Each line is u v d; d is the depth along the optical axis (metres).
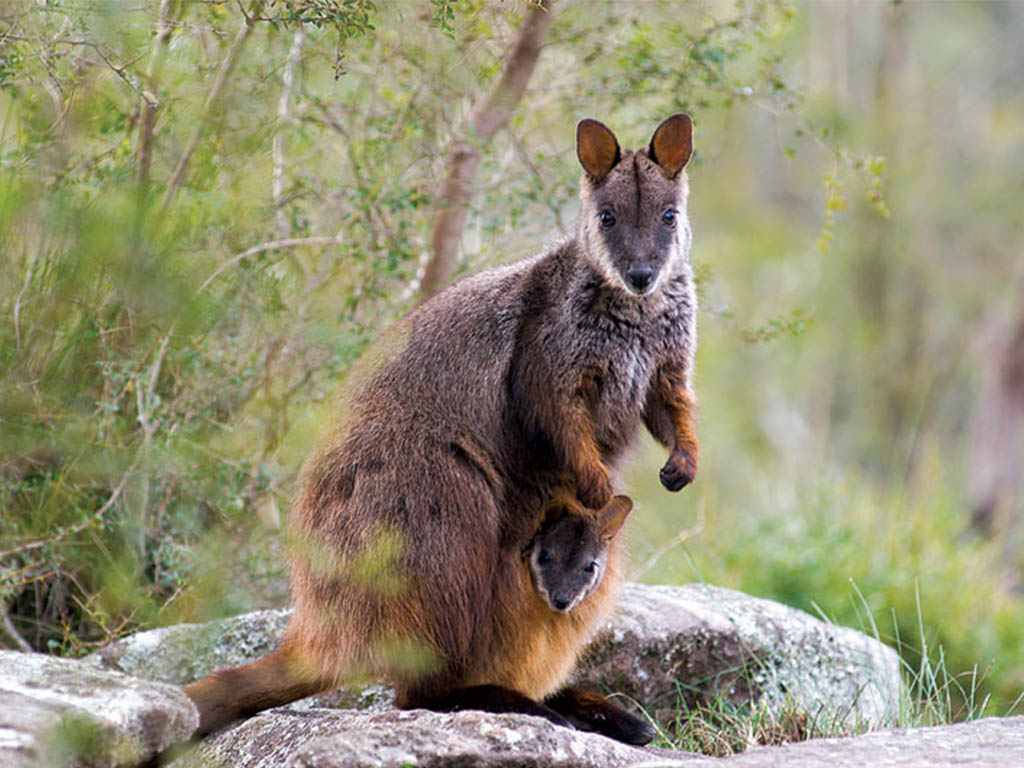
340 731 8.30
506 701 9.57
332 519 9.76
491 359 10.34
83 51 10.64
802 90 18.84
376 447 9.81
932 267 39.50
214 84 11.37
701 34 14.77
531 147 15.81
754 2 15.15
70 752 7.07
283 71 12.52
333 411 10.30
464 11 12.72
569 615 10.22
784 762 7.94
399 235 13.35
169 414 11.56
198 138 10.63
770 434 35.47
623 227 10.39
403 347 10.21
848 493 20.77
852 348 38.16
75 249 8.67
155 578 12.05
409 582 9.55
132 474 11.10
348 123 13.99
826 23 42.25
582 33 14.33
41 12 10.07
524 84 14.30
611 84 14.95
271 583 12.62
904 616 16.56
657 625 11.65
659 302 10.64
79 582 11.70
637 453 11.23
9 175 9.02
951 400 38.66
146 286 8.62
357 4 11.16
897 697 12.05
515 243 14.92
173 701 7.75
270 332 11.49
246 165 11.05
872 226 38.88
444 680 9.68
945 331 38.94
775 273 39.41
